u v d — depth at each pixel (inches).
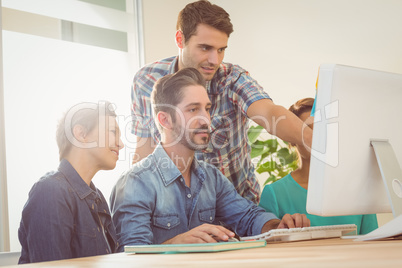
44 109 96.1
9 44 91.8
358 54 105.4
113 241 56.1
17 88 92.4
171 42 121.2
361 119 35.1
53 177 50.4
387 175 34.7
